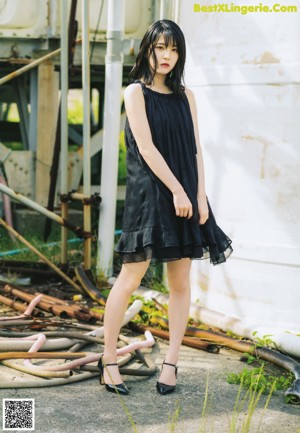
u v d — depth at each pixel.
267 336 4.00
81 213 6.00
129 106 3.16
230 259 4.29
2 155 5.81
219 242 3.31
